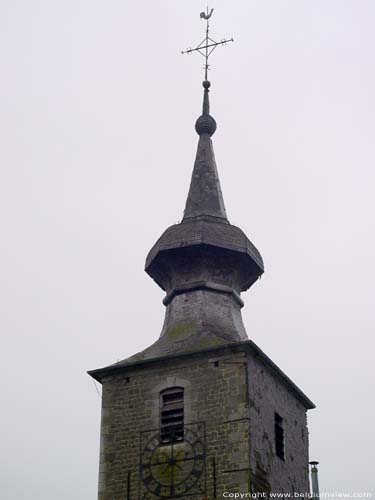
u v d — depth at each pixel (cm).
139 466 3300
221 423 3253
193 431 3278
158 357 3422
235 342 3338
